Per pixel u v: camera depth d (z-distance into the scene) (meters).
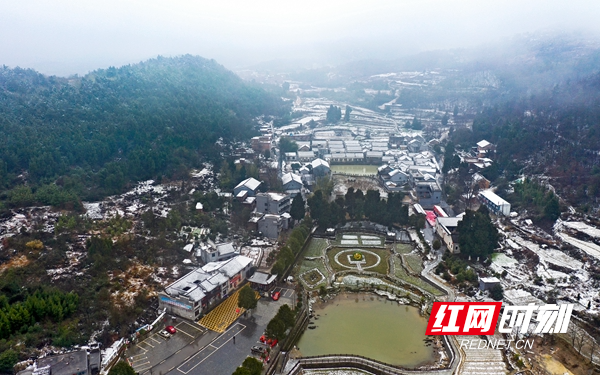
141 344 81.06
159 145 180.75
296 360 78.44
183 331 85.25
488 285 98.44
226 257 112.19
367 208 138.88
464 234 113.62
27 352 74.62
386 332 87.94
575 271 104.88
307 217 134.62
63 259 103.06
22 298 87.88
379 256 121.44
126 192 149.62
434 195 154.50
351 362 77.94
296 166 199.38
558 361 76.38
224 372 74.00
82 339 79.69
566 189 144.00
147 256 109.31
